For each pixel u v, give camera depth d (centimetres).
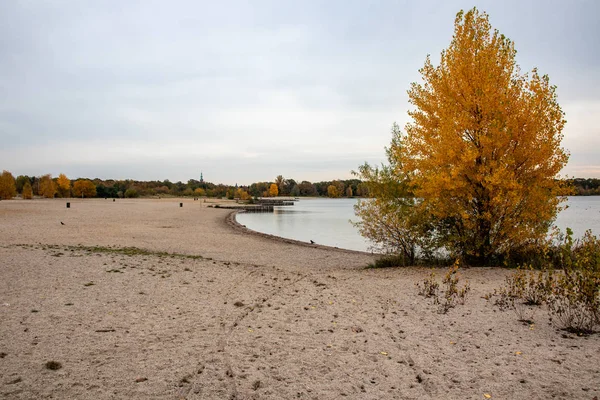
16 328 572
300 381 440
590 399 388
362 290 934
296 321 672
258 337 584
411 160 1313
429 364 488
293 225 4294
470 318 678
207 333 595
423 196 1273
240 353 518
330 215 6331
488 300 800
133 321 635
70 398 380
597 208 7681
